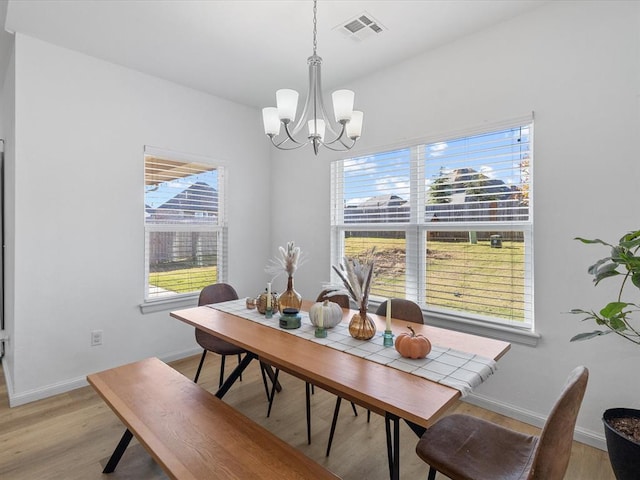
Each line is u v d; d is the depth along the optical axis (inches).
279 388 104.3
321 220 136.3
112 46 101.0
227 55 106.0
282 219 152.6
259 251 154.5
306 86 128.6
